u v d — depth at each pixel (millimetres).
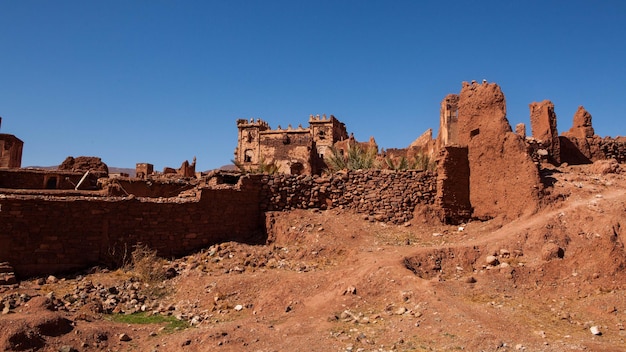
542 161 24766
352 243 18188
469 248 15820
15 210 15969
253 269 16406
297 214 20547
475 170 21016
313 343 10094
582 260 13633
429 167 26734
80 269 16562
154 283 15398
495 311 11305
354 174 21719
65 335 10781
